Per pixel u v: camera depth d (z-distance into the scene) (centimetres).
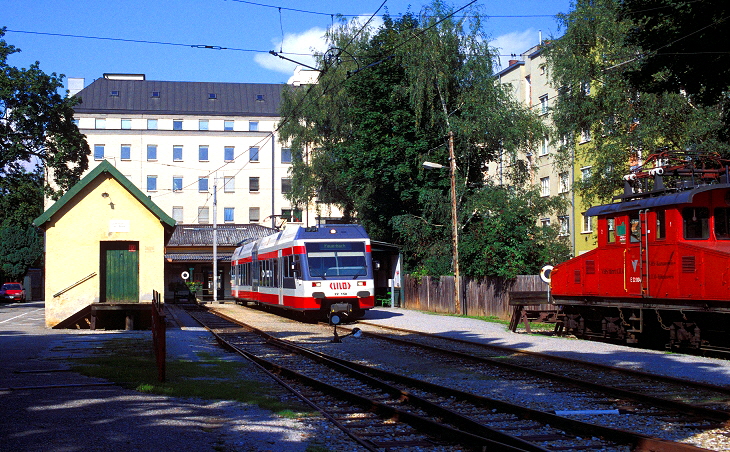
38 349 1862
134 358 1667
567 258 3347
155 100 9238
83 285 2762
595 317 2223
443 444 874
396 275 4353
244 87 9650
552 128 3956
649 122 3041
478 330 2592
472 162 4191
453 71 4056
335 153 5147
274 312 3978
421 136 4141
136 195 2806
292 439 877
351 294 2984
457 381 1385
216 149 8812
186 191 8731
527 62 5778
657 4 2222
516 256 3219
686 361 1639
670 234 1853
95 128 8850
